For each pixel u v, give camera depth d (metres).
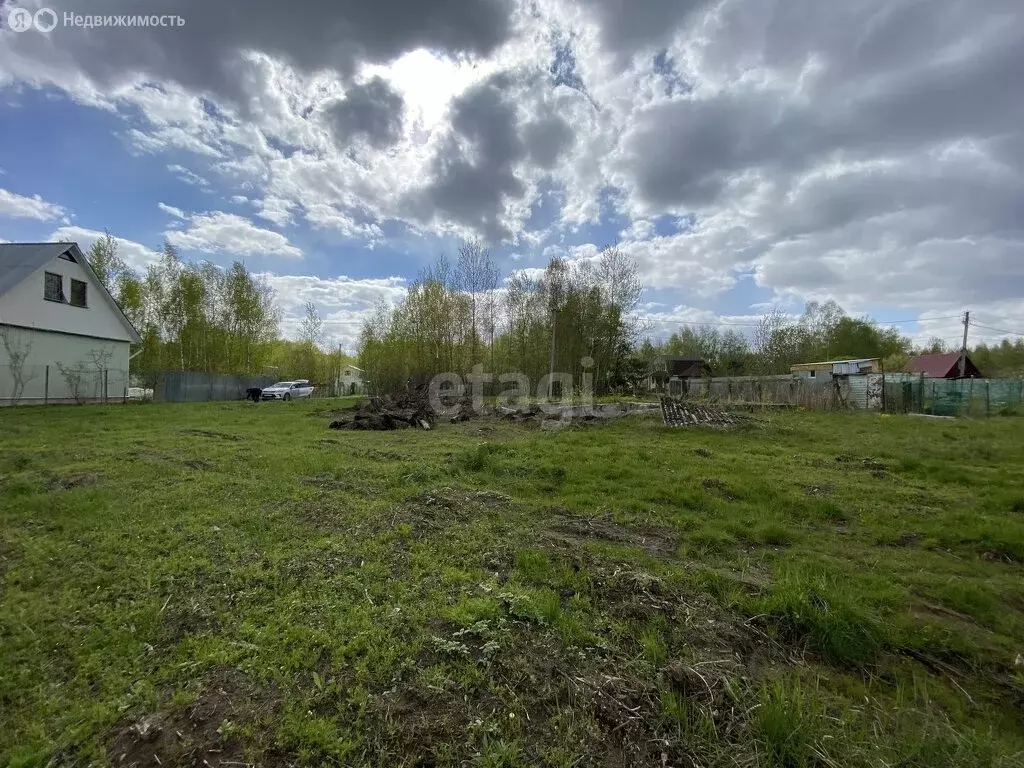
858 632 2.40
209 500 4.38
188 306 24.09
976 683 2.18
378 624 2.35
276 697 1.85
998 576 3.28
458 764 1.56
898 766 1.61
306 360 37.94
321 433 9.59
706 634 2.33
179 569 2.97
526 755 1.61
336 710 1.78
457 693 1.87
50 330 15.60
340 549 3.32
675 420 10.94
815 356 39.91
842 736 1.73
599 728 1.73
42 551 3.22
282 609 2.51
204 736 1.66
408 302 22.16
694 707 1.85
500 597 2.58
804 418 13.62
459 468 5.98
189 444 7.54
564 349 23.77
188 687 1.91
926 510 4.69
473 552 3.36
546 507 4.54
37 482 4.94
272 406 17.16
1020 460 7.29
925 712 1.95
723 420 11.02
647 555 3.46
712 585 2.92
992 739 1.78
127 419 11.30
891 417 14.05
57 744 1.65
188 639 2.22
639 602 2.63
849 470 6.52
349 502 4.44
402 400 14.67
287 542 3.44
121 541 3.40
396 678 1.95
